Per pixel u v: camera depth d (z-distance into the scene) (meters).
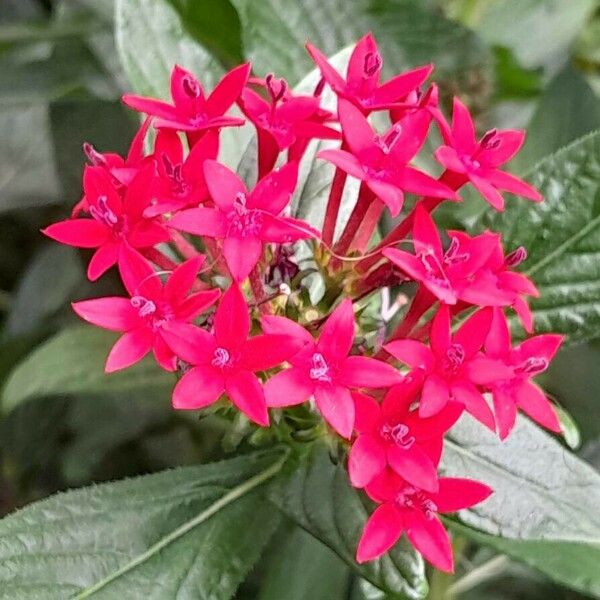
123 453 0.35
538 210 0.24
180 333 0.19
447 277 0.19
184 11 0.26
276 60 0.27
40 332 0.34
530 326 0.19
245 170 0.23
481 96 0.31
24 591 0.20
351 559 0.20
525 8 0.35
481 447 0.22
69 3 0.37
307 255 0.23
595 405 0.30
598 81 0.36
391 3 0.30
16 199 0.37
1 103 0.33
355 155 0.20
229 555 0.21
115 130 0.30
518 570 0.30
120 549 0.21
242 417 0.22
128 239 0.20
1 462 0.37
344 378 0.18
